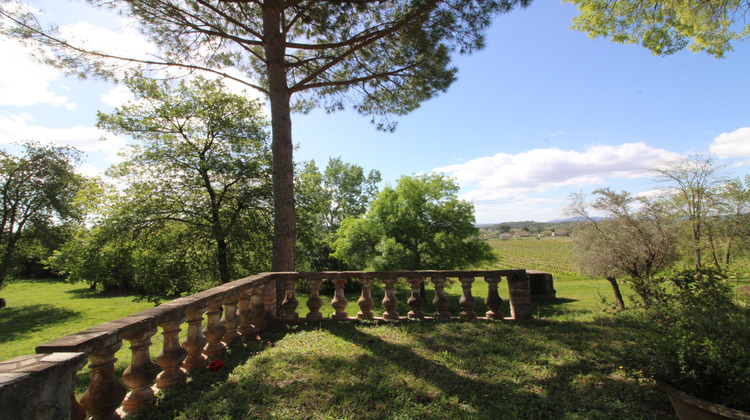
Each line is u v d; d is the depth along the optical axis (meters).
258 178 14.48
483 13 7.52
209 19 9.01
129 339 2.97
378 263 17.36
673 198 11.00
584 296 18.31
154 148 13.68
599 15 9.45
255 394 3.18
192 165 13.76
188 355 3.80
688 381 2.63
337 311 6.32
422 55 8.85
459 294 24.03
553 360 4.02
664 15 8.97
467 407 2.97
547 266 45.62
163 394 3.19
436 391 3.27
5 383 1.64
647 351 3.21
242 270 14.23
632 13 9.20
